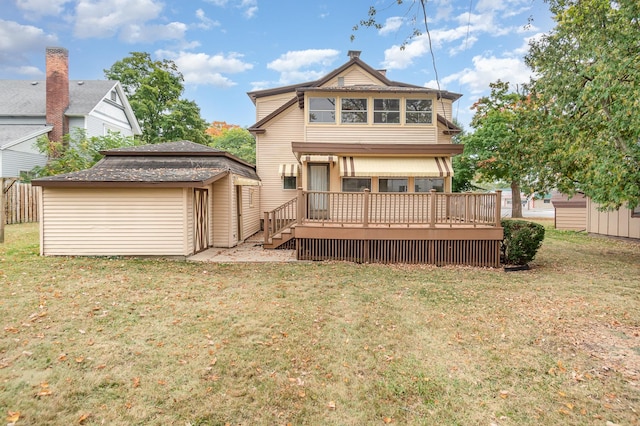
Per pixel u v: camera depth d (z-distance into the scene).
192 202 12.15
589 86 11.40
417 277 9.45
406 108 16.62
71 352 4.64
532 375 4.40
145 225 11.38
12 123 25.12
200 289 7.82
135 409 3.56
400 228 11.27
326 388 4.05
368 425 3.46
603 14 11.70
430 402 3.84
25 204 19.81
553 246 15.57
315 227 11.44
